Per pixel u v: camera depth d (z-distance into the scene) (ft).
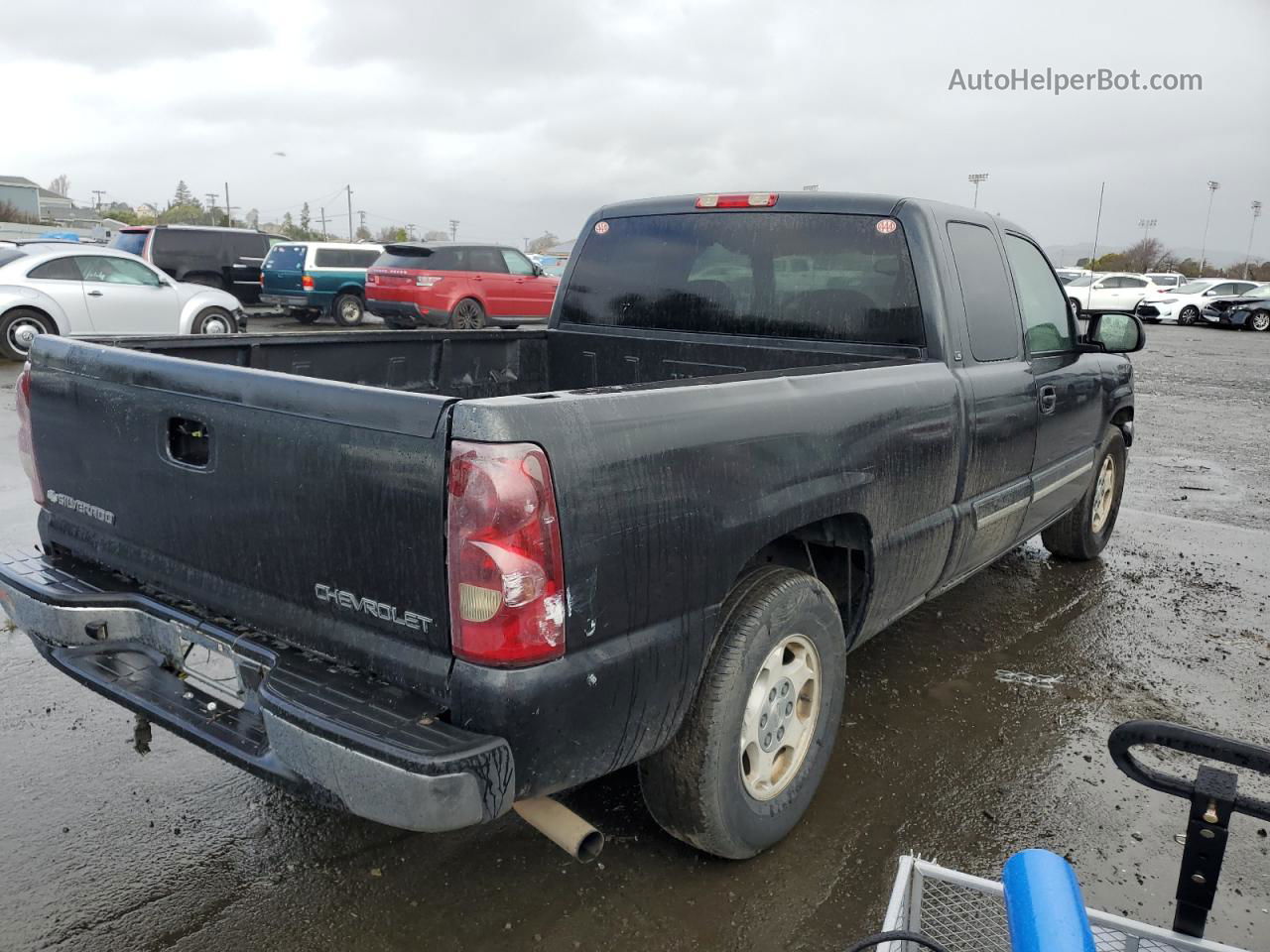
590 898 8.83
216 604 8.34
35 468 10.02
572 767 7.14
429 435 6.60
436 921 8.50
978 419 12.03
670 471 7.47
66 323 42.65
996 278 13.19
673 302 13.96
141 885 8.90
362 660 7.26
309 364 12.64
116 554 9.25
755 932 8.45
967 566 13.01
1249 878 9.57
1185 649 15.25
